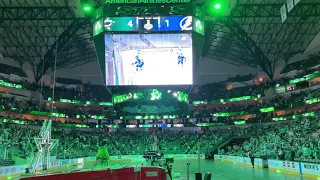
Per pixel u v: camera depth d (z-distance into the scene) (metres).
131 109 20.88
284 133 45.28
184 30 14.35
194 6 14.59
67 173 8.02
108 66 14.78
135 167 11.80
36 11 44.03
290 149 33.53
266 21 47.47
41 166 16.67
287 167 26.06
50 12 44.03
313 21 46.69
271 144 39.25
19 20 45.38
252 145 47.00
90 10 16.34
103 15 14.34
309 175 22.12
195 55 15.75
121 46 14.73
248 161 36.25
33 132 48.91
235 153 48.69
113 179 10.16
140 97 17.56
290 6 19.66
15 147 33.03
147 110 21.06
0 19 43.22
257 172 27.84
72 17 45.25
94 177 8.93
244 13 45.53
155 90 17.62
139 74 14.85
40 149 16.89
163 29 14.34
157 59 14.88
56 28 47.56
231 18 44.97
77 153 47.16
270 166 30.17
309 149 29.48
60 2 40.97
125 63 14.80
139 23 14.34
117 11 14.38
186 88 18.67
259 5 42.28
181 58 14.87
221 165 38.78
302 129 43.97
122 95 17.88
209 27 48.50
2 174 21.83
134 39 14.73
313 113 49.97
